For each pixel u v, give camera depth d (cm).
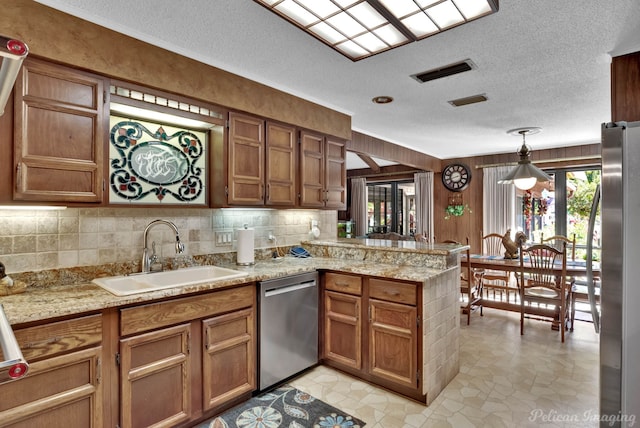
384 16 180
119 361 179
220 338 222
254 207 282
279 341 257
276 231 341
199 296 211
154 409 192
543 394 251
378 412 229
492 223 608
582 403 239
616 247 137
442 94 315
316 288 287
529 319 433
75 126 190
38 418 155
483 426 213
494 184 609
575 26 199
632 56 228
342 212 841
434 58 243
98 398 171
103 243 228
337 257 332
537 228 582
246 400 241
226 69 259
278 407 233
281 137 302
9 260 193
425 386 236
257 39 220
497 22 196
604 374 141
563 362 306
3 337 71
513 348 338
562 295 357
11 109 171
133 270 241
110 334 176
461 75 272
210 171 276
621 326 137
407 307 240
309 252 354
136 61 212
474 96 320
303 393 252
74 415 165
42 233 204
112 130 228
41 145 179
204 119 251
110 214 231
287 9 180
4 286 182
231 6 184
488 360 311
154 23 202
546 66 254
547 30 204
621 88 231
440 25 190
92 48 195
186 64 236
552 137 482
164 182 253
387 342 252
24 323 150
